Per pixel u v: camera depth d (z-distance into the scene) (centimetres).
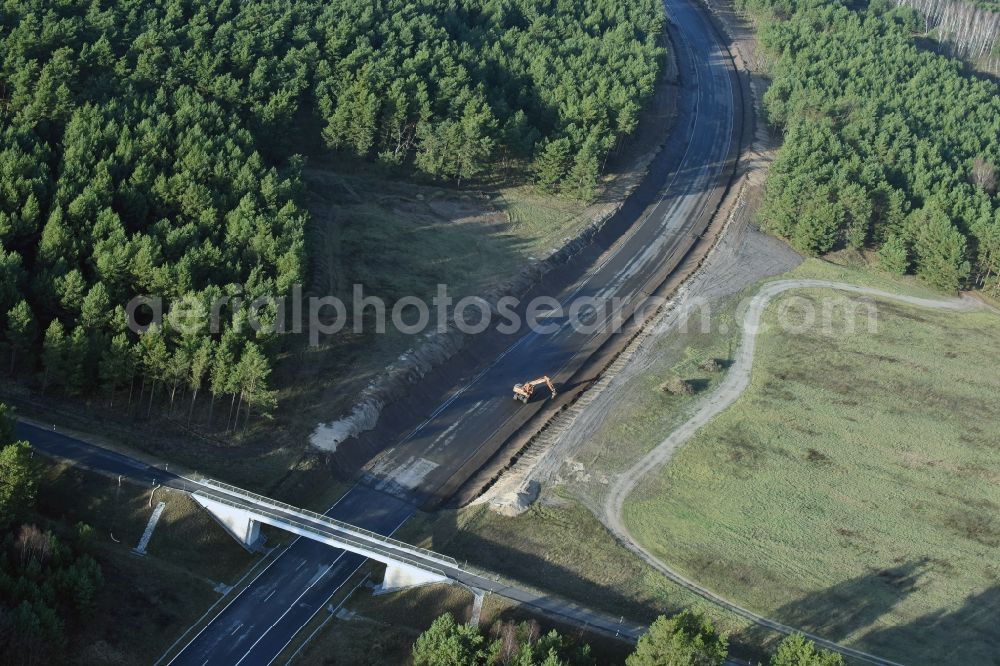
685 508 11681
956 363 15125
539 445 12544
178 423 11481
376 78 16875
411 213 16175
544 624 9638
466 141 16662
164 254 12525
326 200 15838
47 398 11288
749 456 12619
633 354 14438
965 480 12694
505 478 11950
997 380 14812
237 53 16562
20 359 11556
